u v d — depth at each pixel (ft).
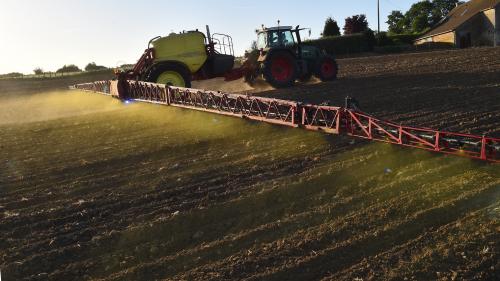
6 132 40.19
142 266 15.92
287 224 18.06
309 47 59.11
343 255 15.61
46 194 23.13
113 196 22.33
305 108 26.35
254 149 28.78
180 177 24.38
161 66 45.37
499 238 15.76
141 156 29.09
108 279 15.31
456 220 17.28
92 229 18.78
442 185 20.53
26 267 16.19
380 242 16.21
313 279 14.51
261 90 54.44
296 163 25.31
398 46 153.07
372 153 25.71
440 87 47.03
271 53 51.75
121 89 46.09
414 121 32.71
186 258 16.24
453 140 19.42
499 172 21.47
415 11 238.27
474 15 144.66
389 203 19.16
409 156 24.70
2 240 18.26
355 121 23.76
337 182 21.98
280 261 15.55
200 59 47.83
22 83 115.14
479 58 77.71
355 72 72.69
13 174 26.81
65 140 35.35
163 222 18.97
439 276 14.14
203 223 18.79
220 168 25.45
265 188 21.84
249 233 17.56
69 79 122.72
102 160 28.55
